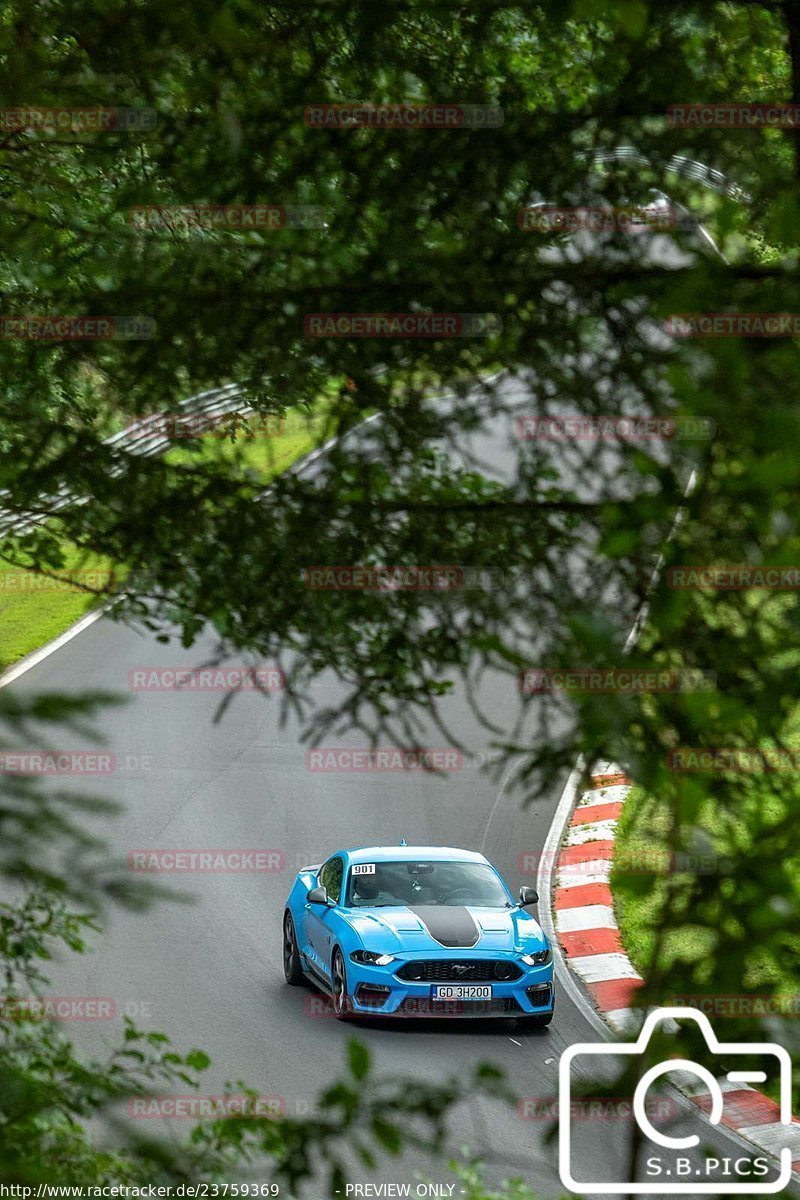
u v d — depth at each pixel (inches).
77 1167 452.1
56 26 601.3
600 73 552.1
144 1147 459.8
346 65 595.5
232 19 503.8
